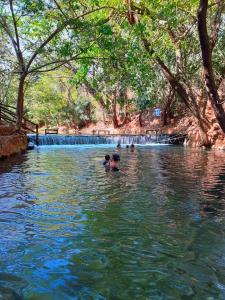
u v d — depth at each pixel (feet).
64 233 21.17
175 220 24.11
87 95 162.81
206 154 73.05
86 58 58.13
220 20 73.61
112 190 33.88
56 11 60.54
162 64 84.74
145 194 32.27
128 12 57.77
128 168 50.06
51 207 27.22
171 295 14.17
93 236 20.74
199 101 94.84
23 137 76.13
